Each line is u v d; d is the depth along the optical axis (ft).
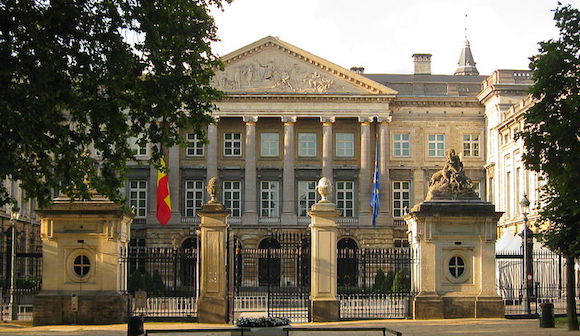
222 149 277.03
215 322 100.94
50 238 100.73
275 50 271.90
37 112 73.97
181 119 83.56
